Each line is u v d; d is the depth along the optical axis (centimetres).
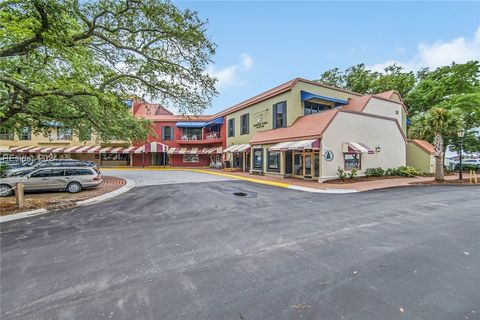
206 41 1141
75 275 410
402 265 433
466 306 310
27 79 983
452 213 830
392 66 3138
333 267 429
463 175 2203
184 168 3397
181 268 432
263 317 292
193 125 3566
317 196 1177
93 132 1967
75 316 301
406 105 2998
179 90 1273
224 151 2909
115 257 484
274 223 718
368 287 359
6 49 841
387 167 1995
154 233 634
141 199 1116
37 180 1224
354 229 654
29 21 733
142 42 1121
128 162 3681
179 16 1037
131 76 1198
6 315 304
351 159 1781
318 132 1639
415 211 861
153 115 3794
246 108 2706
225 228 671
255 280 385
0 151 3212
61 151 3331
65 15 806
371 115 1909
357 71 3222
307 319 287
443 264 436
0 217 802
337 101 2242
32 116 1423
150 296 344
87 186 1320
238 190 1373
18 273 420
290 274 404
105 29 1016
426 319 285
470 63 2491
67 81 1027
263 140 2166
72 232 648
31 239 595
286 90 2097
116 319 293
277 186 1533
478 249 507
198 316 296
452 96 2594
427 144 2406
